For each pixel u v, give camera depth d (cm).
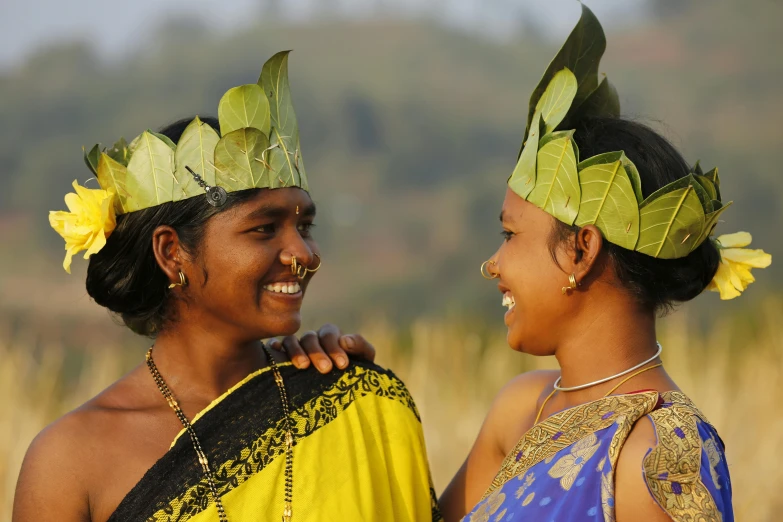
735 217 6056
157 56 10712
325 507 406
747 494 863
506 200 410
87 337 3238
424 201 8331
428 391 1078
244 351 428
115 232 413
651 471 345
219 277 405
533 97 415
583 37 409
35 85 9719
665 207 373
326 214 8069
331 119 9369
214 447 403
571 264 387
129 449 397
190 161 403
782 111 7494
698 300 2502
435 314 5106
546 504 366
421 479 441
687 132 7350
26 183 7531
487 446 453
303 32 11600
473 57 11569
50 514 380
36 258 6234
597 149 388
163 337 426
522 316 401
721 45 9006
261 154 404
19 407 947
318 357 438
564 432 381
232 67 10475
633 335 390
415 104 9812
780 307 1186
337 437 421
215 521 392
